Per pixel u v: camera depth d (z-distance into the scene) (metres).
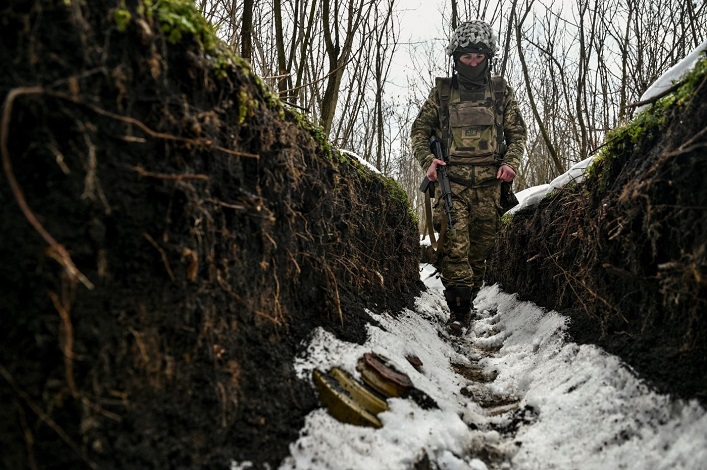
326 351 1.98
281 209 1.94
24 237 1.00
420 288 5.16
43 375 1.01
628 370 1.90
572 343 2.54
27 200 1.01
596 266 2.51
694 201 1.64
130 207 1.20
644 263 2.00
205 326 1.41
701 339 1.60
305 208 2.23
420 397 2.04
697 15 4.80
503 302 4.64
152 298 1.25
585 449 1.72
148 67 1.25
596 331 2.44
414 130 3.79
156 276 1.26
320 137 2.52
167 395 1.27
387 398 1.93
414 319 3.52
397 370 2.15
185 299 1.34
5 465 0.96
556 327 2.88
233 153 1.48
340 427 1.67
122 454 1.12
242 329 1.62
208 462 1.30
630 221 2.04
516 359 2.99
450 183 3.63
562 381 2.23
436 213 3.78
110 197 1.15
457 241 3.54
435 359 2.88
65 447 1.03
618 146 2.41
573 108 8.01
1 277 0.98
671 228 1.77
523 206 4.54
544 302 3.60
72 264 1.04
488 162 3.55
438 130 3.79
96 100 1.12
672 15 5.44
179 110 1.34
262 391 1.59
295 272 2.03
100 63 1.13
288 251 1.99
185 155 1.36
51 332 1.02
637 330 2.05
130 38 1.21
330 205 2.51
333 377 1.86
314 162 2.37
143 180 1.23
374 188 3.67
